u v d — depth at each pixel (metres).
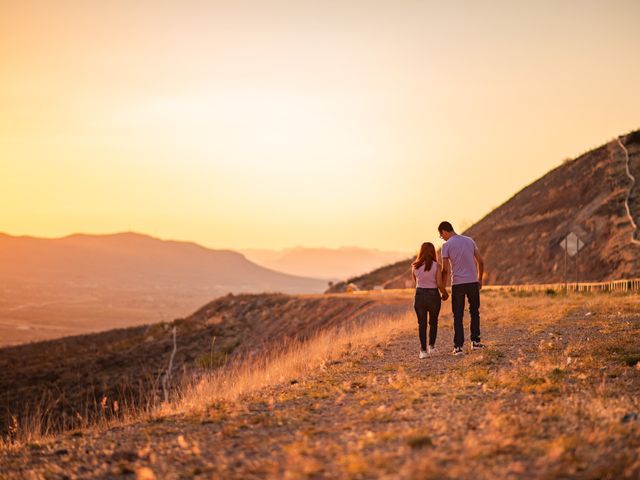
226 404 8.86
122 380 37.88
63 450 6.97
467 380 8.78
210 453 5.95
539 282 49.50
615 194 51.66
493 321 18.12
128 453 6.32
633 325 14.07
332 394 8.84
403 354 13.17
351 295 51.31
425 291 12.15
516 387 8.05
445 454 4.98
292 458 5.20
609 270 42.91
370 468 4.69
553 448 4.92
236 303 58.94
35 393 38.69
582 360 9.88
